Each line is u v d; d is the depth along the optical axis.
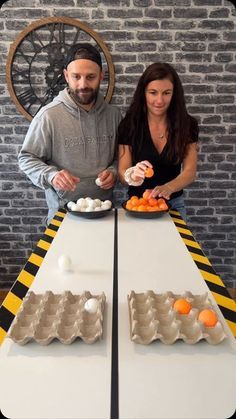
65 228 1.51
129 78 2.30
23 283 1.04
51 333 0.77
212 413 0.61
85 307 0.86
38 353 0.74
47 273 1.10
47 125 1.78
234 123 2.38
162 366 0.71
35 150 1.82
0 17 2.20
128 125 1.83
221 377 0.68
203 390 0.65
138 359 0.73
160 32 2.22
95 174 1.90
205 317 0.81
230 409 0.61
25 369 0.70
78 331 0.77
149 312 0.84
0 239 2.57
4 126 2.37
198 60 2.27
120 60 2.27
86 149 1.86
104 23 2.21
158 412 0.61
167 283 1.04
